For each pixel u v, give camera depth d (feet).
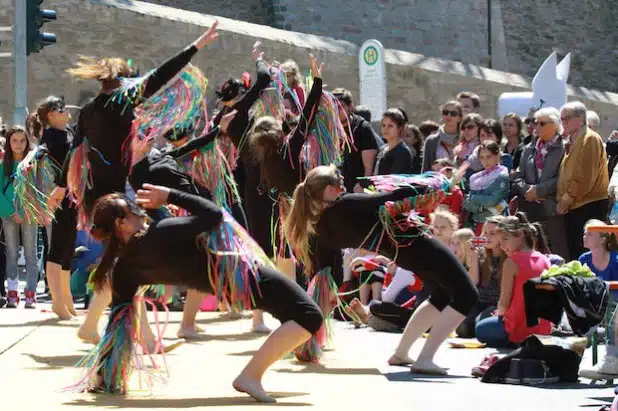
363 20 110.32
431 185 26.78
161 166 29.76
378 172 43.93
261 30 78.64
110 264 22.95
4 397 22.85
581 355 26.50
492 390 24.58
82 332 29.58
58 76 72.95
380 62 62.34
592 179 41.42
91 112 28.96
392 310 36.45
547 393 24.21
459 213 42.29
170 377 25.58
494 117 84.28
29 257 44.09
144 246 22.48
